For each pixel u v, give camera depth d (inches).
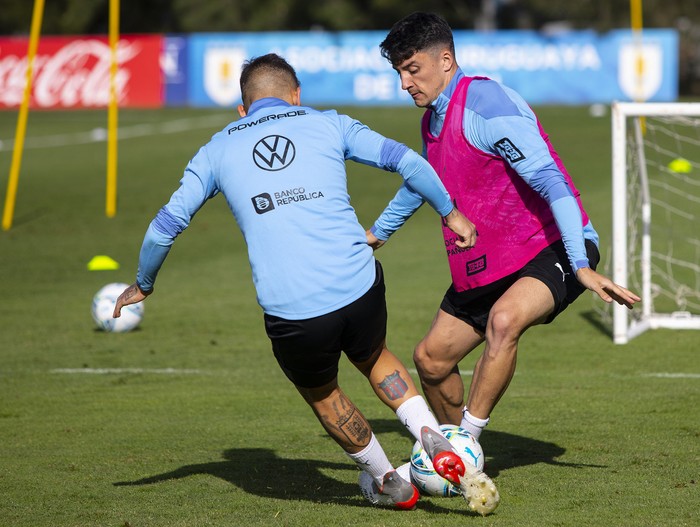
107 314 1259.2
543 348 1149.7
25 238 2026.3
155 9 6692.9
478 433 626.8
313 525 581.3
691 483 655.8
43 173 2898.6
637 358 1091.9
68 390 983.6
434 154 669.3
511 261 649.0
